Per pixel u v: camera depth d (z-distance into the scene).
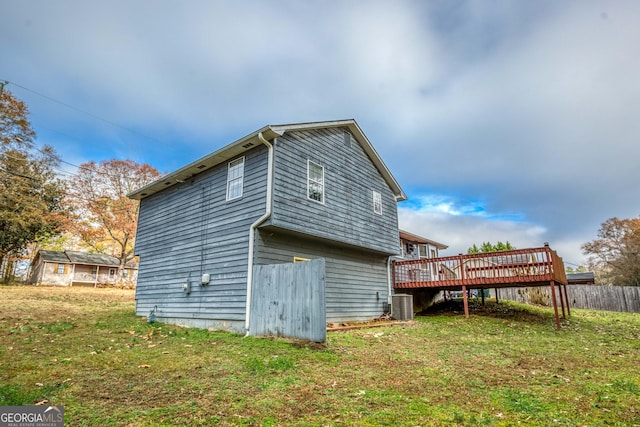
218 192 11.20
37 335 8.55
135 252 14.61
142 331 9.63
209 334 9.09
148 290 13.38
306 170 10.95
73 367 5.52
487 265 13.43
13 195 27.19
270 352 6.68
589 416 3.64
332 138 12.51
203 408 3.78
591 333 10.45
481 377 5.20
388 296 14.88
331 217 11.63
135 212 32.25
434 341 8.52
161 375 5.11
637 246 34.94
